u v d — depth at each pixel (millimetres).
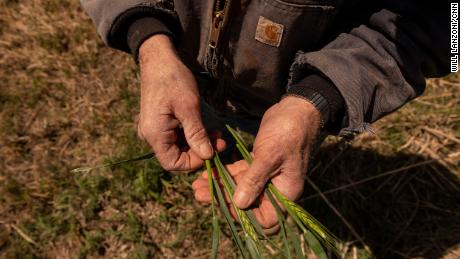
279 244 1246
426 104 1468
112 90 1524
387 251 1267
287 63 762
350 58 677
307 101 665
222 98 905
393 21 679
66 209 1291
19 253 1239
